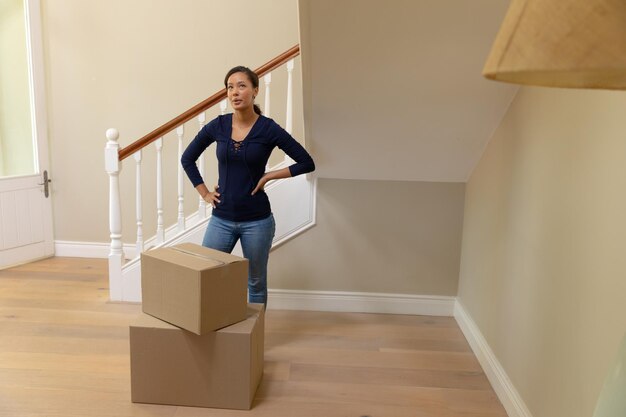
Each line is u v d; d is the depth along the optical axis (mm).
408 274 2928
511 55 515
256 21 3582
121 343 2396
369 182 2838
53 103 3764
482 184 2467
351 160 2648
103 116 3758
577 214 1411
